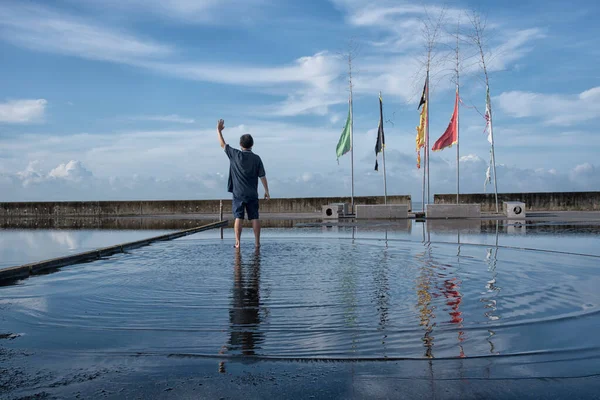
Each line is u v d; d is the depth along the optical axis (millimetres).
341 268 5293
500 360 2305
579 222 15023
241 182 7559
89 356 2424
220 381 2080
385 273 4926
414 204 52562
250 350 2492
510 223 14734
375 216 19359
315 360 2334
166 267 5555
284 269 5246
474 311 3277
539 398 1879
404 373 2150
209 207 29141
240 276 4809
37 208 30547
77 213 30375
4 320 3152
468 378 2082
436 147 23047
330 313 3250
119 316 3230
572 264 5570
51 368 2258
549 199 25750
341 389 1979
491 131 22438
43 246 9078
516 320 3033
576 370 2168
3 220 23812
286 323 3008
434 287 4148
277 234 10758
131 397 1926
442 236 9789
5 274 4961
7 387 2039
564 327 2869
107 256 6785
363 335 2736
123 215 29453
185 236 10602
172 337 2738
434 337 2686
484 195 26172
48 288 4324
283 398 1899
